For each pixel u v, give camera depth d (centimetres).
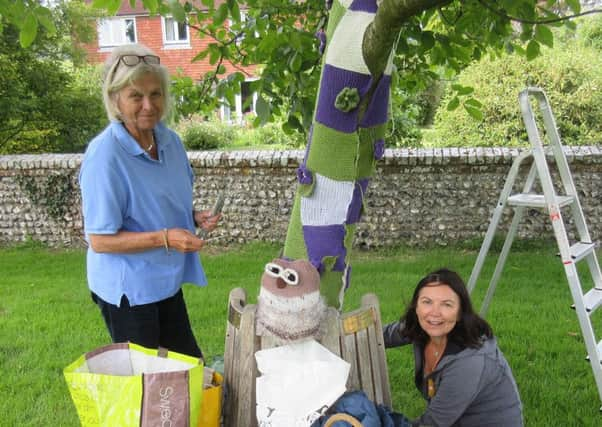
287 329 183
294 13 347
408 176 667
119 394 175
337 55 180
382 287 523
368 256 664
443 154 655
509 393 224
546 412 310
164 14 269
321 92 189
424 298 224
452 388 218
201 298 500
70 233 741
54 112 952
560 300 479
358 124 190
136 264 216
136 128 219
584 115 929
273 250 684
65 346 413
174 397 178
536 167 326
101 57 1808
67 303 511
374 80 184
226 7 312
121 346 201
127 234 210
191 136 1470
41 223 742
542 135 927
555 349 383
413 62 391
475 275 372
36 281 588
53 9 927
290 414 181
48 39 919
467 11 313
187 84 397
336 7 187
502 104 944
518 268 580
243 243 717
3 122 929
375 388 211
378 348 213
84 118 985
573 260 296
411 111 682
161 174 225
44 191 731
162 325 249
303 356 187
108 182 205
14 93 886
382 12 163
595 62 981
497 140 952
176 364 195
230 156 696
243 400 201
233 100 371
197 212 254
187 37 1948
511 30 336
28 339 427
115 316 224
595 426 295
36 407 332
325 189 195
